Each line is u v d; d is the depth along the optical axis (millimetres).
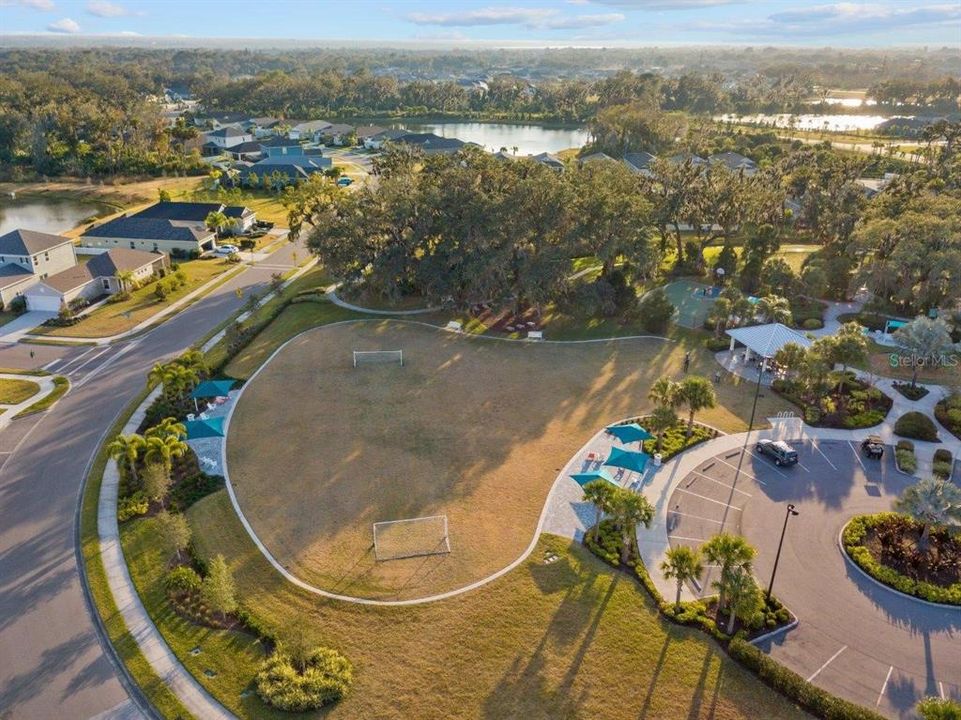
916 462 46625
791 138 190000
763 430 51000
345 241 74250
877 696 29641
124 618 33875
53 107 170375
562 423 51875
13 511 42031
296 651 31219
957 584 35562
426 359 63000
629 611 34125
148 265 87562
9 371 61562
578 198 71312
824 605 34594
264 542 39281
